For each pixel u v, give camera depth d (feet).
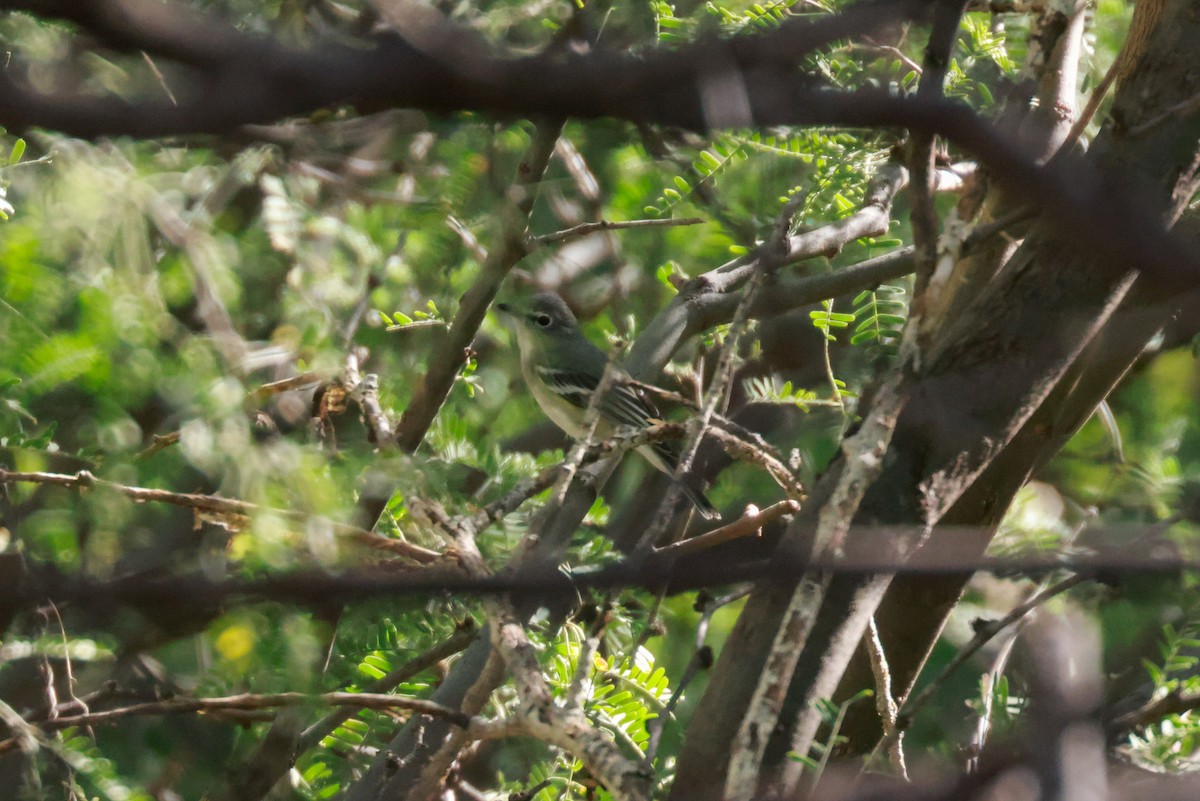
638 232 43.19
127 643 24.94
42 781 24.93
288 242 31.91
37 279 26.37
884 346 30.71
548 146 29.22
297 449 24.14
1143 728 21.90
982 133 10.65
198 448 24.35
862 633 21.43
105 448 26.84
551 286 46.42
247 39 8.20
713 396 18.16
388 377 32.86
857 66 26.50
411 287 35.01
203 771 32.55
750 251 32.83
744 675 19.79
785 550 18.93
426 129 25.57
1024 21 35.76
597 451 21.30
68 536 24.77
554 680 26.68
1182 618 24.06
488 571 17.01
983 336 19.43
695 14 29.30
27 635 23.20
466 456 30.42
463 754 27.20
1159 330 27.04
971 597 31.42
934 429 19.17
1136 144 18.94
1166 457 34.83
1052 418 23.31
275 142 17.28
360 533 22.47
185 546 29.37
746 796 15.14
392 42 8.53
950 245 17.22
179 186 32.71
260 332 36.32
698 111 8.82
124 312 26.55
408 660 29.84
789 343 41.09
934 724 28.43
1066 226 11.66
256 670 24.95
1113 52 35.73
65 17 8.01
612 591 17.35
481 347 48.14
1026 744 17.54
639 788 14.87
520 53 14.29
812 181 33.01
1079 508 34.30
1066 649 21.84
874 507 18.98
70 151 27.48
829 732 23.77
